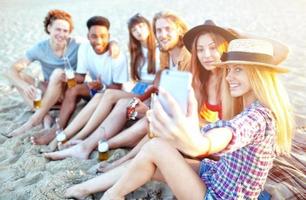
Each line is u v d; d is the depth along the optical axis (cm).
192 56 314
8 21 1010
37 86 436
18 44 780
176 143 174
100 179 272
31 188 285
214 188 224
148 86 398
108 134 346
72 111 394
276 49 249
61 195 276
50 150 357
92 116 362
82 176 304
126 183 242
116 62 407
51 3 1263
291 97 454
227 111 245
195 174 230
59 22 413
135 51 406
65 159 332
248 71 208
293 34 748
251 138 192
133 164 238
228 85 240
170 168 226
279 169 298
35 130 389
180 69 349
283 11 977
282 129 208
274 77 208
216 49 298
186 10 1046
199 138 171
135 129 336
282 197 269
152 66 405
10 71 425
